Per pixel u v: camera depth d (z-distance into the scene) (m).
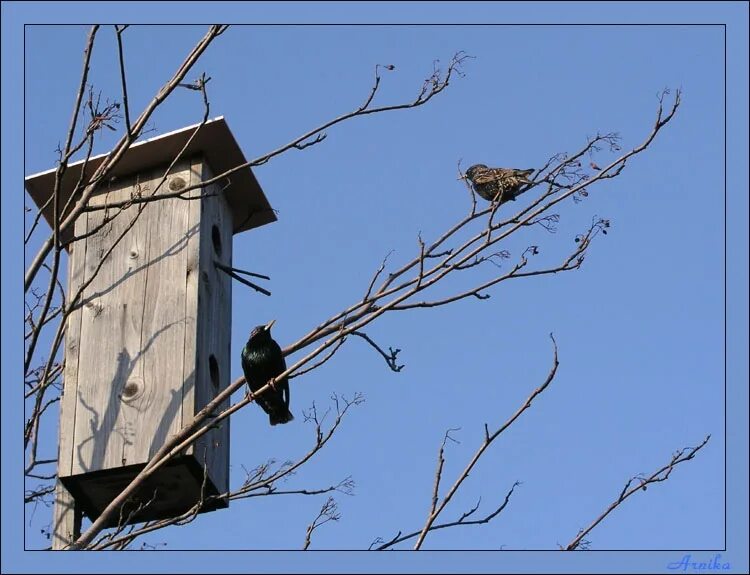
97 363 10.59
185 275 10.85
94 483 10.13
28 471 9.06
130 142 8.73
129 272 10.98
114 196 11.38
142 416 10.22
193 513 8.33
